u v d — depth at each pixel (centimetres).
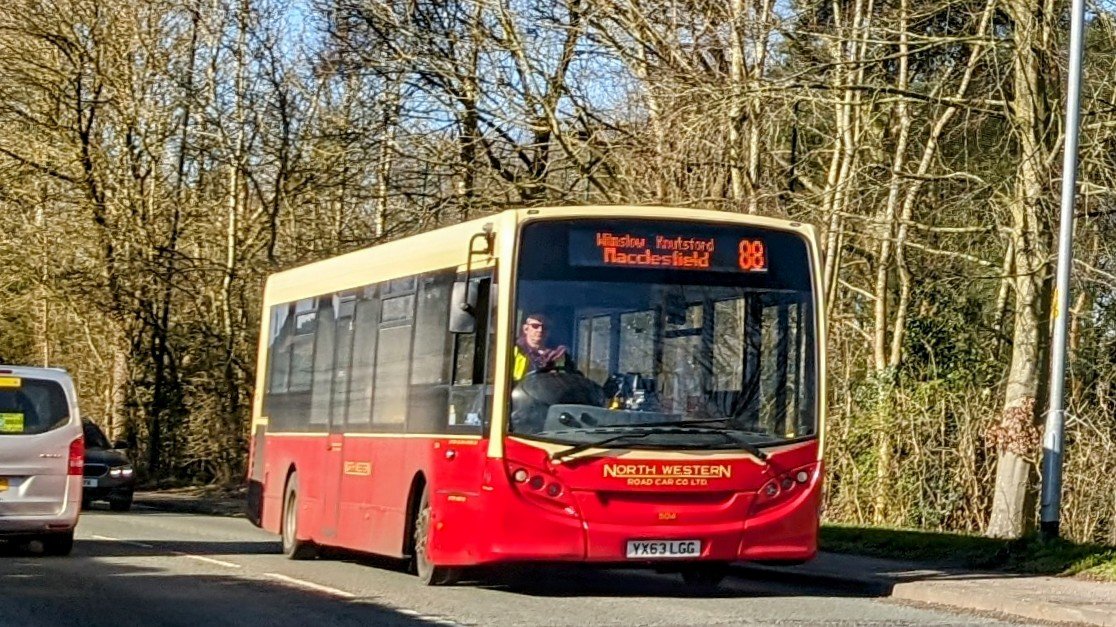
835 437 2611
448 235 1502
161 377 4219
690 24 2519
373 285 1694
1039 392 2347
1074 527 2342
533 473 1334
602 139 2686
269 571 1686
